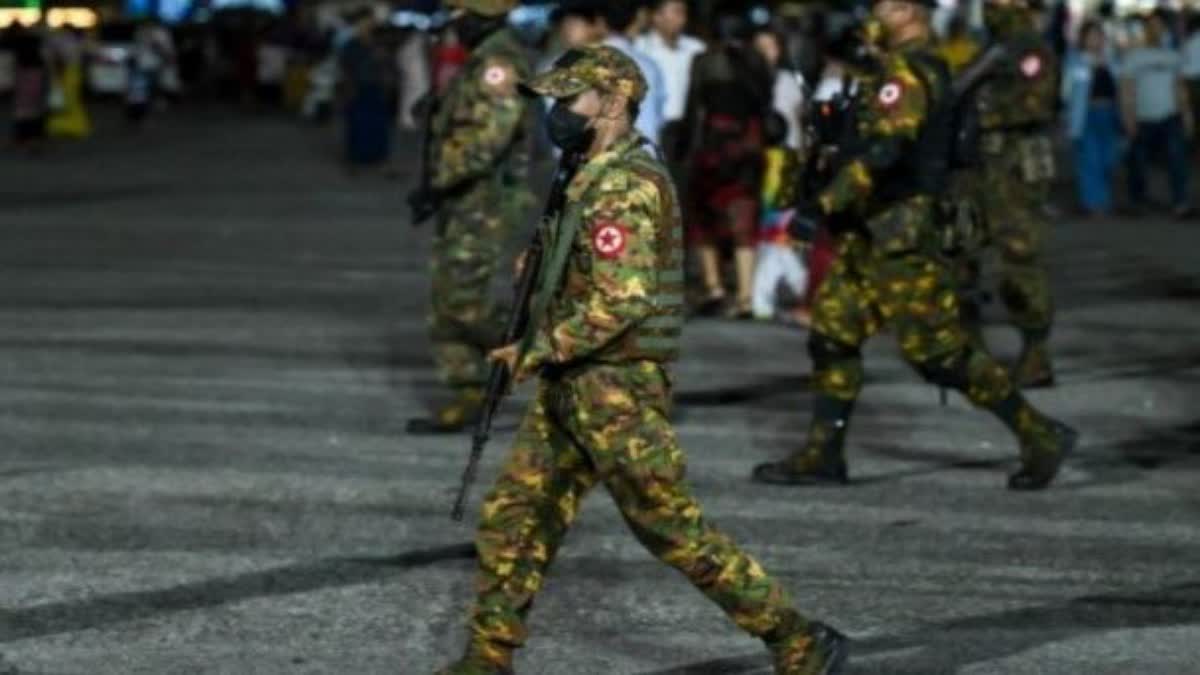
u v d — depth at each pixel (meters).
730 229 24.25
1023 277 19.83
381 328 22.98
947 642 11.70
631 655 11.40
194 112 71.50
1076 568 13.33
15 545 13.48
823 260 22.91
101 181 43.28
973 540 13.98
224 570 12.98
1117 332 23.70
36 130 50.47
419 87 59.69
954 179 14.95
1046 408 18.98
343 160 50.47
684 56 24.78
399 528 14.09
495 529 10.23
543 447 10.23
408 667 11.18
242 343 21.77
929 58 14.62
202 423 17.53
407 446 16.78
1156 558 13.60
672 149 24.38
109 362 20.47
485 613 10.23
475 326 17.08
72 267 28.19
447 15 17.30
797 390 19.56
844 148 14.59
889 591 12.73
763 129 24.00
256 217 35.91
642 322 10.05
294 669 11.10
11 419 17.56
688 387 19.66
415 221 17.02
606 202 9.92
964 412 18.59
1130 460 16.72
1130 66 38.22
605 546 13.62
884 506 14.92
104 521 14.12
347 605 12.28
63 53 56.97
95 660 11.21
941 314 15.10
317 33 74.25
